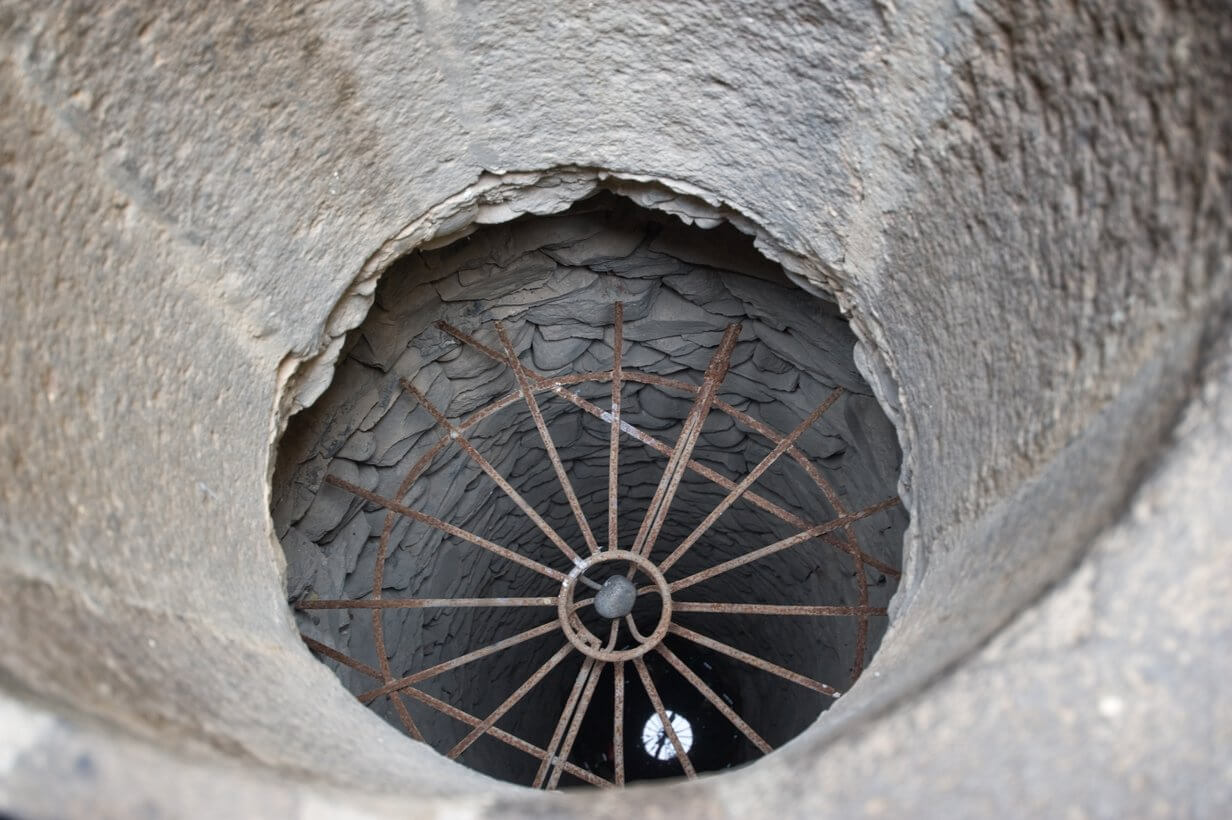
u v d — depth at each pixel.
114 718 0.91
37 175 1.23
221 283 1.69
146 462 1.47
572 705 2.95
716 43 1.75
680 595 5.64
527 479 4.31
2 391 1.15
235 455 1.81
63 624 1.04
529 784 5.32
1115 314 1.20
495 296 3.22
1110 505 1.00
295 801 0.88
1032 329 1.42
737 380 3.69
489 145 2.09
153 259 1.50
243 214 1.68
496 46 1.82
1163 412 1.00
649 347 3.62
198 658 1.30
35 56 1.19
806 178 1.94
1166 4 1.06
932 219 1.68
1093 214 1.25
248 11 1.44
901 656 1.45
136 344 1.47
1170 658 0.94
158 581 1.38
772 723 5.08
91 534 1.25
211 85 1.48
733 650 2.86
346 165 1.87
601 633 5.89
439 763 1.67
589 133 2.09
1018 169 1.40
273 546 1.92
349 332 2.78
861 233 1.92
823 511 3.83
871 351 2.15
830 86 1.68
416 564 3.76
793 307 3.06
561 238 3.03
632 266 3.20
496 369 3.52
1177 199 1.09
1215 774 0.92
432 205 2.18
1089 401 1.24
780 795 0.95
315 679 1.70
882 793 0.94
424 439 3.45
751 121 1.90
